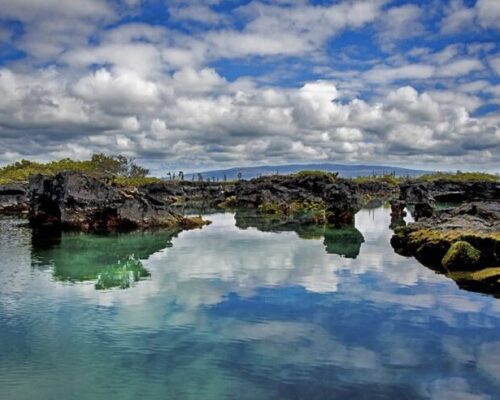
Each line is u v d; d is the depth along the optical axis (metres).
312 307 22.75
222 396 14.13
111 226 53.34
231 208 92.12
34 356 17.12
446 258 28.83
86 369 16.03
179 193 118.56
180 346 18.00
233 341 18.44
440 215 43.91
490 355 16.81
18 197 82.44
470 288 25.58
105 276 29.39
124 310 22.44
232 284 27.34
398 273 29.59
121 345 18.09
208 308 22.69
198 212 81.69
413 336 18.73
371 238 46.28
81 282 27.83
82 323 20.58
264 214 77.00
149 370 15.95
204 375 15.52
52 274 30.03
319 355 17.02
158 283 27.61
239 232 51.69
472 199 104.12
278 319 21.03
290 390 14.48
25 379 15.34
